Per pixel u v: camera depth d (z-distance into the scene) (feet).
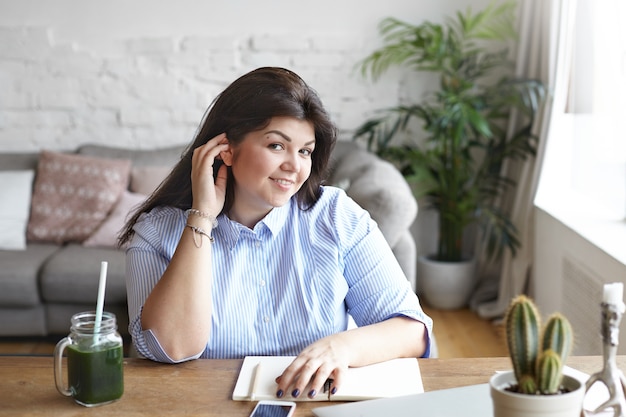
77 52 14.14
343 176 11.27
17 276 11.12
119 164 13.25
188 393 4.33
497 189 13.71
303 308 5.25
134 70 14.23
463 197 13.24
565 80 11.12
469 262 13.25
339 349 4.62
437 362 4.81
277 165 4.90
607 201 9.81
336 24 14.06
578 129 10.62
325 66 14.15
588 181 10.35
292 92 4.86
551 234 11.05
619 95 9.28
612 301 3.67
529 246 12.20
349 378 4.53
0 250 12.19
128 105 14.32
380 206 9.07
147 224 5.34
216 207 5.06
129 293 5.27
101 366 4.14
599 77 9.80
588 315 9.36
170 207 5.36
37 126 14.33
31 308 11.31
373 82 14.14
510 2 13.12
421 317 5.22
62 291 11.12
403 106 13.83
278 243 5.33
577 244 9.84
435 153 13.12
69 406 4.16
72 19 14.08
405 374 4.58
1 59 14.12
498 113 13.12
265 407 4.12
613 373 3.70
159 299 4.82
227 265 5.24
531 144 12.51
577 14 10.34
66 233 12.64
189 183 5.30
